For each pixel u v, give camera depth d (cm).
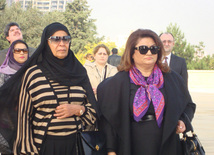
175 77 300
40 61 285
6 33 521
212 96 1991
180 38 3803
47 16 4769
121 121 282
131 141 280
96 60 551
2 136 276
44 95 271
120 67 298
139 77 288
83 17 5894
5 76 368
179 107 284
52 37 276
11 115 279
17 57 382
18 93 280
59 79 278
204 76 3131
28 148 265
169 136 273
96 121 317
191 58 3781
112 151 288
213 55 4209
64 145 276
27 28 4228
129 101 282
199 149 292
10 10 4206
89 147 280
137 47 283
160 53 293
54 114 273
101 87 303
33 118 280
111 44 3067
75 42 5475
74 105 282
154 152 275
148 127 278
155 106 275
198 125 845
